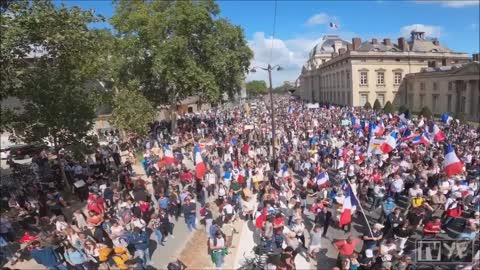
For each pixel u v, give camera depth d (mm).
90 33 17578
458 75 62188
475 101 59594
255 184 20547
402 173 18797
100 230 13359
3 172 27734
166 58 37500
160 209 15492
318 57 132000
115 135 39344
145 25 38031
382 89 81000
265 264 12344
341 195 16422
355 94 80875
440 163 20562
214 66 41188
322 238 15219
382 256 10922
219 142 32594
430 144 25344
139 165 29125
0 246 12859
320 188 17922
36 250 11164
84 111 19734
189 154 31312
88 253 11633
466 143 26109
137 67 40000
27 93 17547
